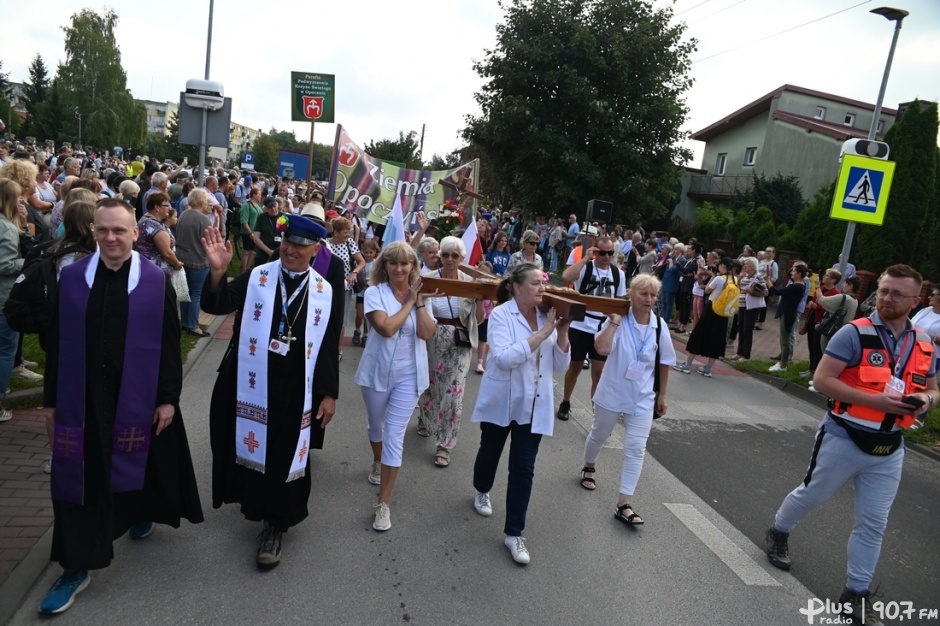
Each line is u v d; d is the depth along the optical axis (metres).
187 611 2.96
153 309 3.04
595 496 4.77
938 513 5.38
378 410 4.14
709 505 4.91
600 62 22.92
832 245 17.45
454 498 4.45
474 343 5.02
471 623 3.11
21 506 3.64
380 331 3.77
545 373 3.78
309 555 3.54
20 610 2.86
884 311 3.50
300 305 3.38
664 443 6.34
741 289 11.51
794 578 3.92
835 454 3.61
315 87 11.39
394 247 3.89
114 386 2.97
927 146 15.88
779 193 24.58
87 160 24.66
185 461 3.34
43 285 3.54
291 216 3.31
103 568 3.07
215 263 3.24
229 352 3.48
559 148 23.14
